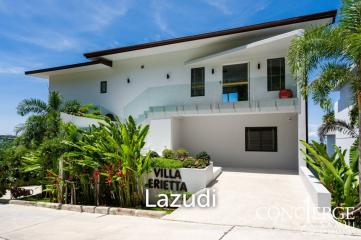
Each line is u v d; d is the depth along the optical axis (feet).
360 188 25.13
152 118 50.85
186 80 54.80
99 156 30.17
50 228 21.29
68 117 50.67
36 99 56.49
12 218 24.71
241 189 31.73
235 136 51.57
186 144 54.65
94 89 64.54
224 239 17.58
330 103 26.89
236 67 50.24
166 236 18.58
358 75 25.53
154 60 58.23
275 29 46.34
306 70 27.81
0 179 35.42
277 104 42.65
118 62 62.08
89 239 18.48
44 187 35.50
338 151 32.81
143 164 29.30
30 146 46.80
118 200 29.58
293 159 47.52
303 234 18.21
